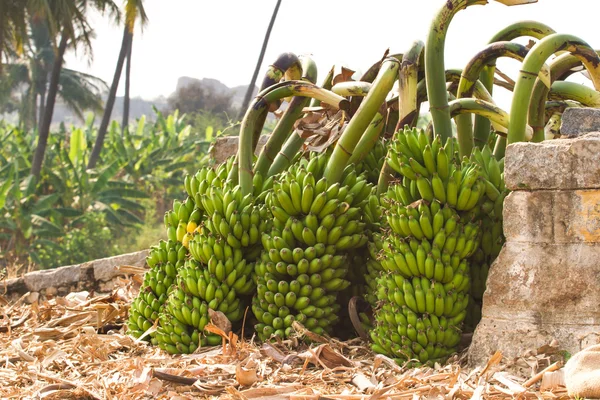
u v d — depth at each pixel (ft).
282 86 14.90
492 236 13.41
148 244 62.28
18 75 128.77
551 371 11.49
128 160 68.08
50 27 61.26
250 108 14.96
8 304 18.33
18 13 63.87
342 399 11.23
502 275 12.46
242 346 13.38
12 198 55.83
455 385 11.45
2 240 58.03
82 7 69.00
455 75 15.53
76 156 63.72
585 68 15.31
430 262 12.75
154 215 74.08
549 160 12.25
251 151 14.89
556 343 12.00
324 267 13.82
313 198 13.83
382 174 14.40
